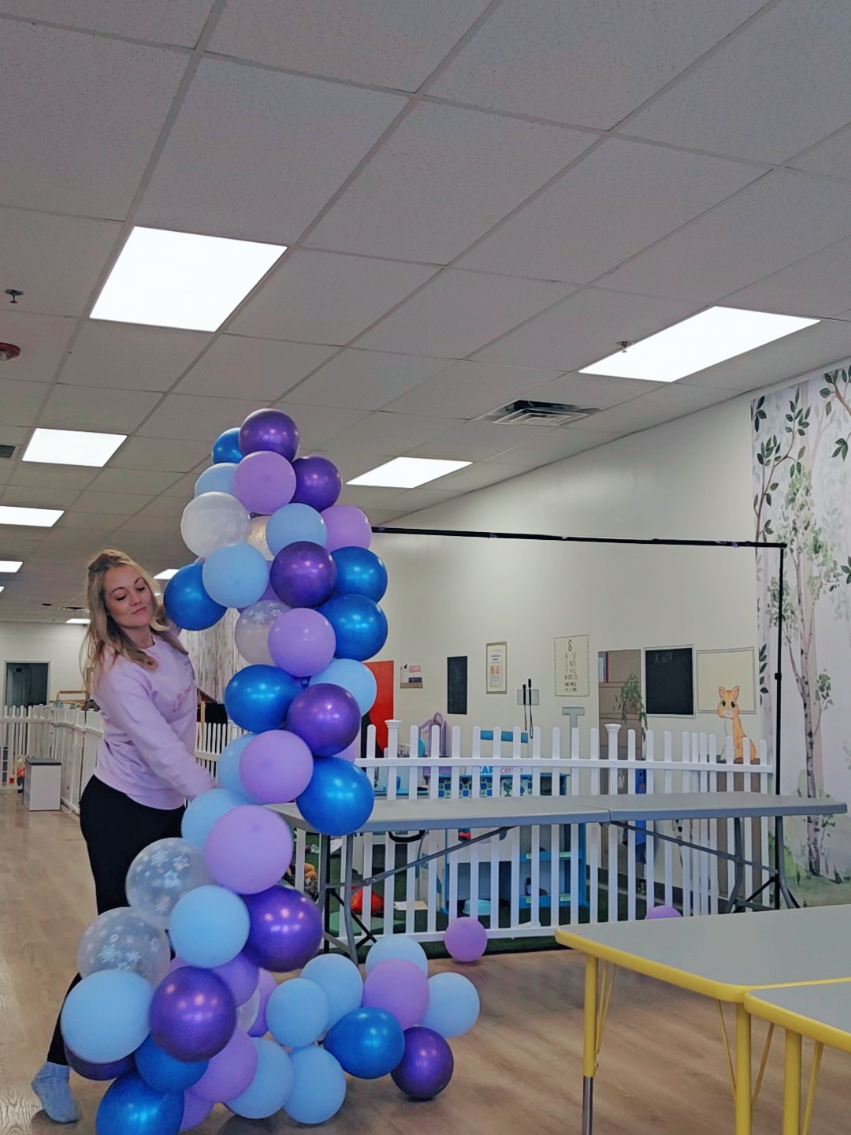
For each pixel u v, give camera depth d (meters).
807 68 3.03
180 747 2.93
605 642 7.48
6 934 5.27
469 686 9.31
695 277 4.57
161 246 4.25
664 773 6.33
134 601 2.99
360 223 4.05
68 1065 2.98
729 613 6.34
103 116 3.27
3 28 2.84
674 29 2.85
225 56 2.97
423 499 9.79
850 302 4.85
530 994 4.42
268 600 3.11
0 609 20.36
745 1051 2.07
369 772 5.70
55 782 11.28
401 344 5.44
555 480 8.20
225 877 2.56
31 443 7.50
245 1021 2.73
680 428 6.85
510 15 2.79
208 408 6.62
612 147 3.48
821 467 5.73
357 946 5.02
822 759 5.58
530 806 4.74
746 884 5.89
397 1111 3.15
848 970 2.19
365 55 2.97
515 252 4.32
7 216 3.96
